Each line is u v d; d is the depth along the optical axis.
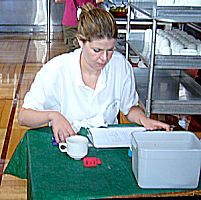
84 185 1.34
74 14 4.68
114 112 1.98
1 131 3.60
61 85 1.85
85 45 1.68
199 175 1.34
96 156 1.56
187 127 3.41
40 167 1.46
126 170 1.45
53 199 1.26
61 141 1.63
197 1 2.60
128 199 1.28
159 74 3.52
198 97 2.94
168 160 1.29
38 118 1.75
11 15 7.94
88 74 1.83
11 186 2.71
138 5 3.46
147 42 3.41
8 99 4.40
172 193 1.31
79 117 1.91
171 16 2.61
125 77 1.94
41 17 8.00
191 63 2.70
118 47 4.36
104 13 1.64
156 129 1.81
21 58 6.16
